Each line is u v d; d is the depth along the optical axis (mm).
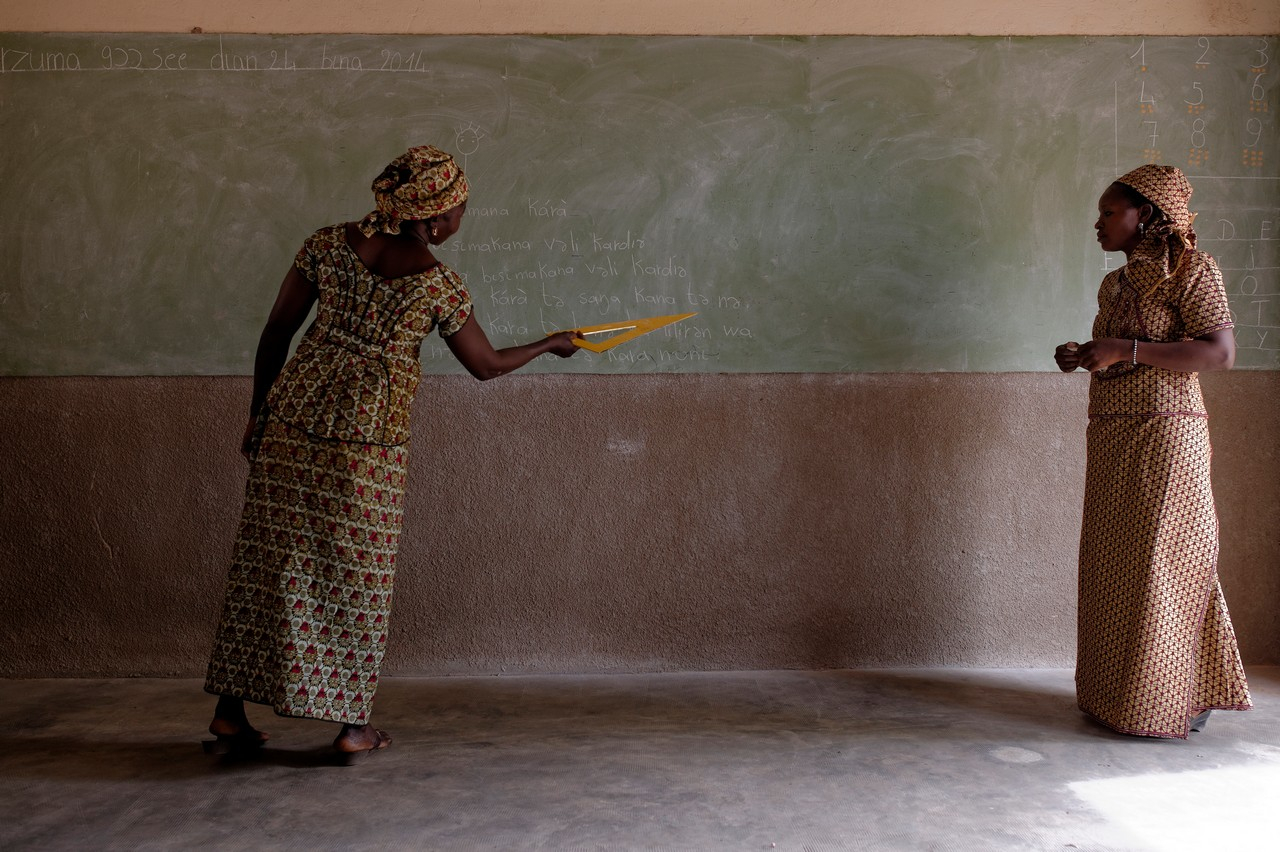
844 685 3768
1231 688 3254
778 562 3939
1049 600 3984
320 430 2803
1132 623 3209
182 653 3881
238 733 2998
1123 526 3248
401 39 3807
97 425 3828
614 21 3836
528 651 3920
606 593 3922
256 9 3785
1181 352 3164
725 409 3912
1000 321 3943
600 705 3539
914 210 3906
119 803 2682
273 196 3814
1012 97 3895
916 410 3939
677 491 3916
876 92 3879
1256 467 3971
